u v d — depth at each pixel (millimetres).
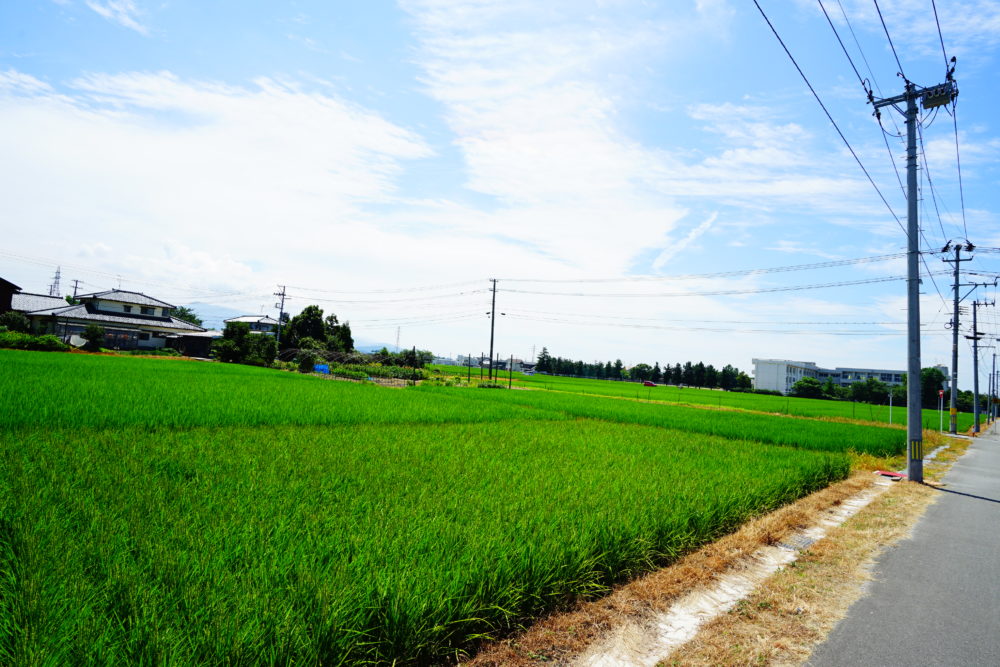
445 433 11391
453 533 4277
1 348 32906
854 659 3463
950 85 11188
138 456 6727
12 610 2664
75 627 2539
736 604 4211
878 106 12164
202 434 8938
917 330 11641
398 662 2873
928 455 16906
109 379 16375
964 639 3822
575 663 3158
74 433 7969
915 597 4613
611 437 12641
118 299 50031
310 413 12711
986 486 11273
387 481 6293
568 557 4055
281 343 54281
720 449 11625
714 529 5918
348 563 3539
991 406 52906
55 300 49844
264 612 2721
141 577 3117
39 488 4770
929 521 7582
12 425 8180
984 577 5238
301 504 4902
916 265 11781
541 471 7520
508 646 3250
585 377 118125
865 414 39906
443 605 3096
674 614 3951
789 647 3562
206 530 3975
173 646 2414
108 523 3990
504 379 62812
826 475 10016
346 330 62562
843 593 4602
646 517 5164
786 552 5656
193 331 55219
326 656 2637
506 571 3553
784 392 96688
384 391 24438
